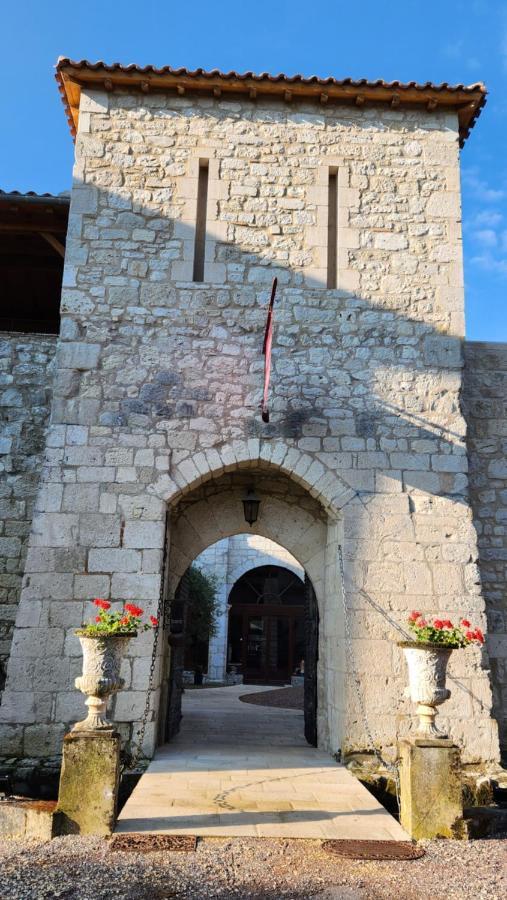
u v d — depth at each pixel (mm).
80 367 7500
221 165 8117
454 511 7445
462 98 8242
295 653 21281
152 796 5453
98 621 5480
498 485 8547
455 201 8234
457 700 6895
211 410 7512
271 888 3893
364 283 7961
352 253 8023
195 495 8586
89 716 5074
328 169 8234
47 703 6617
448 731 6812
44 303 11164
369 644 7016
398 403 7684
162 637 7406
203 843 4547
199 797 5457
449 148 8367
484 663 7039
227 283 7836
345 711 6863
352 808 5324
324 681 7961
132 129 8125
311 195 8125
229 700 14453
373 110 8406
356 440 7555
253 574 22250
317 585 8297
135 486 7246
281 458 7449
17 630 6770
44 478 7184
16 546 8164
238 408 7539
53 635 6789
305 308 7844
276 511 8578
